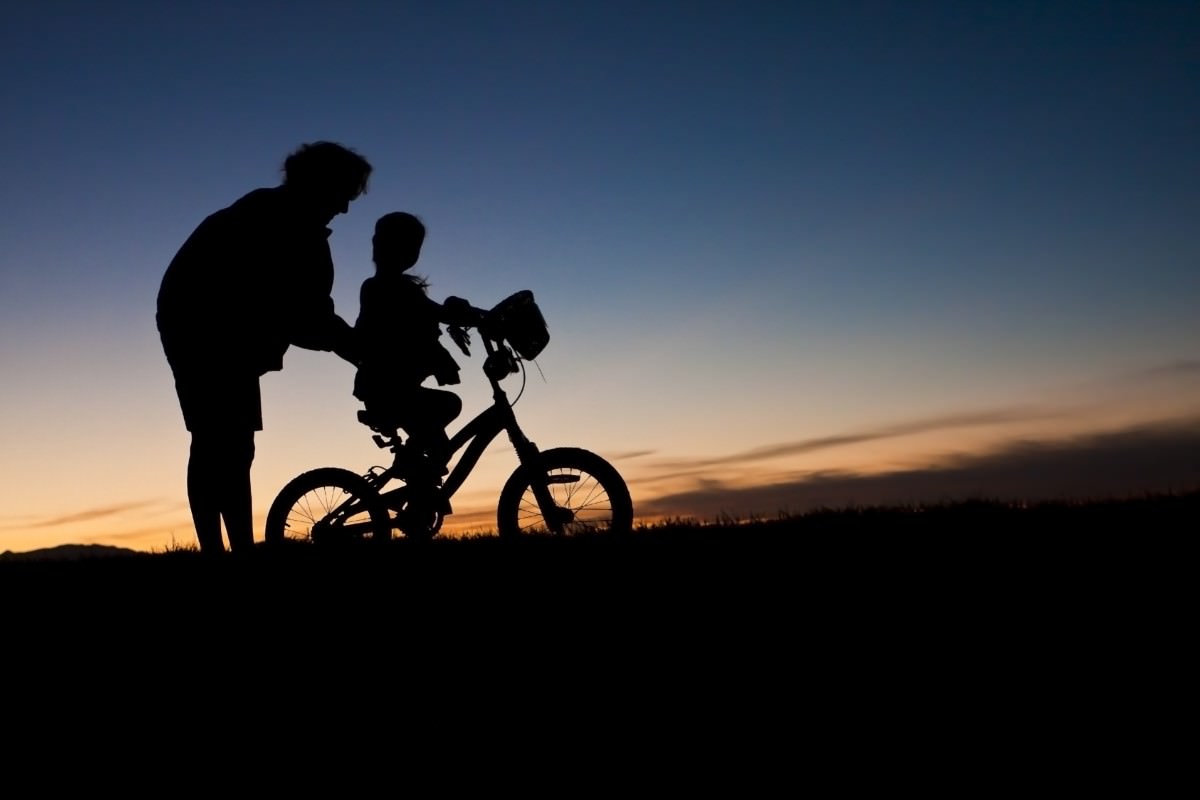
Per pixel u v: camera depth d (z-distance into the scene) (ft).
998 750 16.37
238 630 19.89
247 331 23.27
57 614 20.77
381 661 18.84
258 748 16.79
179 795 15.79
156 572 22.61
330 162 23.49
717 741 16.67
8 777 16.11
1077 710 17.16
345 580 21.74
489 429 25.09
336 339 24.48
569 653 18.89
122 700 17.97
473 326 24.91
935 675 18.07
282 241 23.27
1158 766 15.90
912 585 20.84
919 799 15.42
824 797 15.48
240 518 23.93
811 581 21.04
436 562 22.48
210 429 23.49
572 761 16.34
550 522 24.40
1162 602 19.97
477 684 18.16
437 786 15.92
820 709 17.31
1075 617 19.60
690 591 20.71
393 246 24.90
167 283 23.29
